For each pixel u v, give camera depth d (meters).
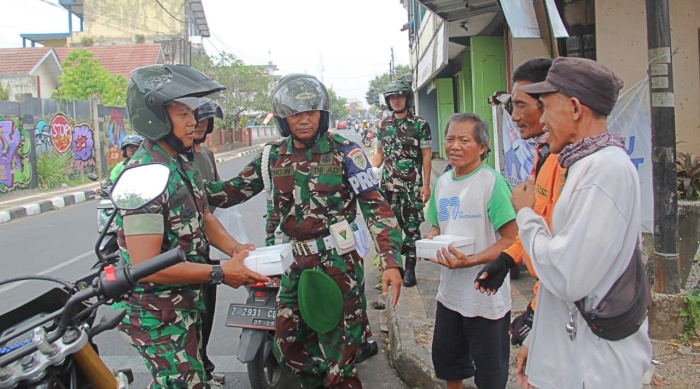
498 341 2.95
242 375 4.20
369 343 4.41
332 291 2.96
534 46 6.55
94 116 19.23
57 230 10.54
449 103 17.94
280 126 3.03
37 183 16.06
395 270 2.93
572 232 1.78
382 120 5.85
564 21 6.39
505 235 2.87
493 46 8.07
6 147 14.66
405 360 3.96
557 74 1.91
